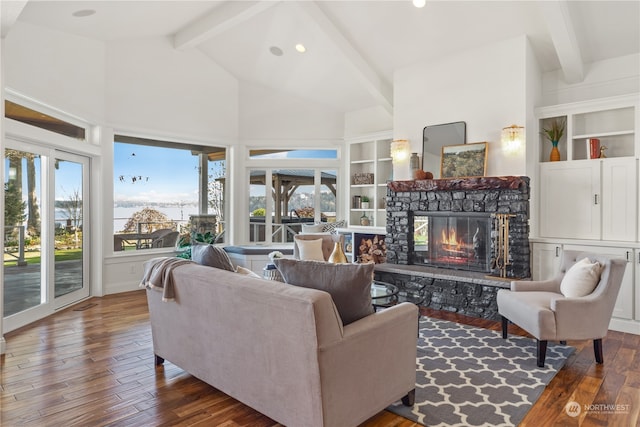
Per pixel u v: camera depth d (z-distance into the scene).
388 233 5.65
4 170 3.67
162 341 3.03
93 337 3.81
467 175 4.92
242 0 4.96
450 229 5.16
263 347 2.20
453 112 5.14
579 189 4.57
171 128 6.26
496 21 4.49
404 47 5.23
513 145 4.52
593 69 4.78
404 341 2.42
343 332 2.07
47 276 4.56
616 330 4.11
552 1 3.72
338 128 7.16
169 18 5.37
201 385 2.82
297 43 5.66
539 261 4.61
